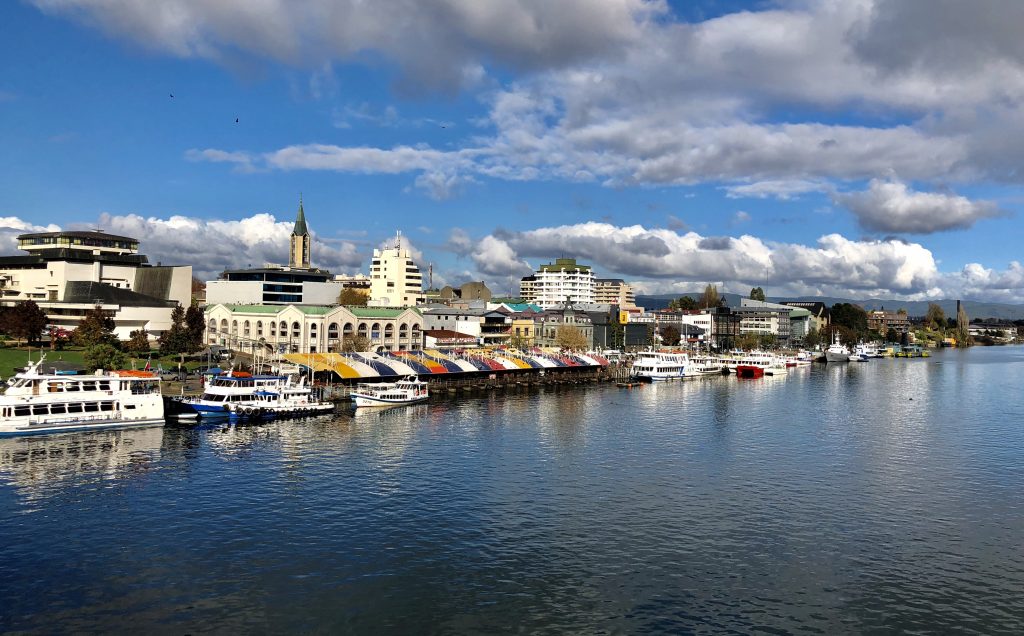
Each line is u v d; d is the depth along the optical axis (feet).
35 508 277.85
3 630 187.62
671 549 246.47
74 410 412.16
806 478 337.52
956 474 347.77
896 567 234.17
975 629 195.72
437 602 206.08
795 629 194.39
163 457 358.64
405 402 561.84
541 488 315.17
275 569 225.97
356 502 291.58
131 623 192.34
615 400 616.39
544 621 196.44
